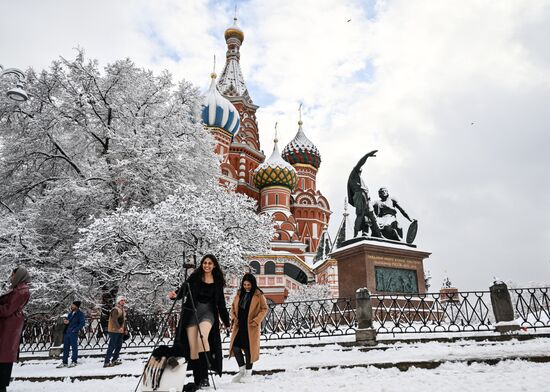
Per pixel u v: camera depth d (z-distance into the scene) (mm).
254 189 63812
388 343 10766
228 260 19297
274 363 8672
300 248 54000
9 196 23594
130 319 14578
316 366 7625
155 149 21719
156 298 19938
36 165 24469
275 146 64062
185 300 6273
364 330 10742
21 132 23719
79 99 23031
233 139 68500
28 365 12633
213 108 60781
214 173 27156
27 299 6312
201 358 5781
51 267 21062
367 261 16344
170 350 4762
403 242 17797
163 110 24922
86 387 7328
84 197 21672
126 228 18812
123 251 20531
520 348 8398
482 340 10422
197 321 5672
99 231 18234
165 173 23328
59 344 13984
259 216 23578
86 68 23703
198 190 24266
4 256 19406
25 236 19422
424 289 17203
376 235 17719
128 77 25000
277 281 46406
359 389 5352
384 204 19188
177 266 19297
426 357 7590
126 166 22078
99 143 25266
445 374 6332
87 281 20844
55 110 22672
